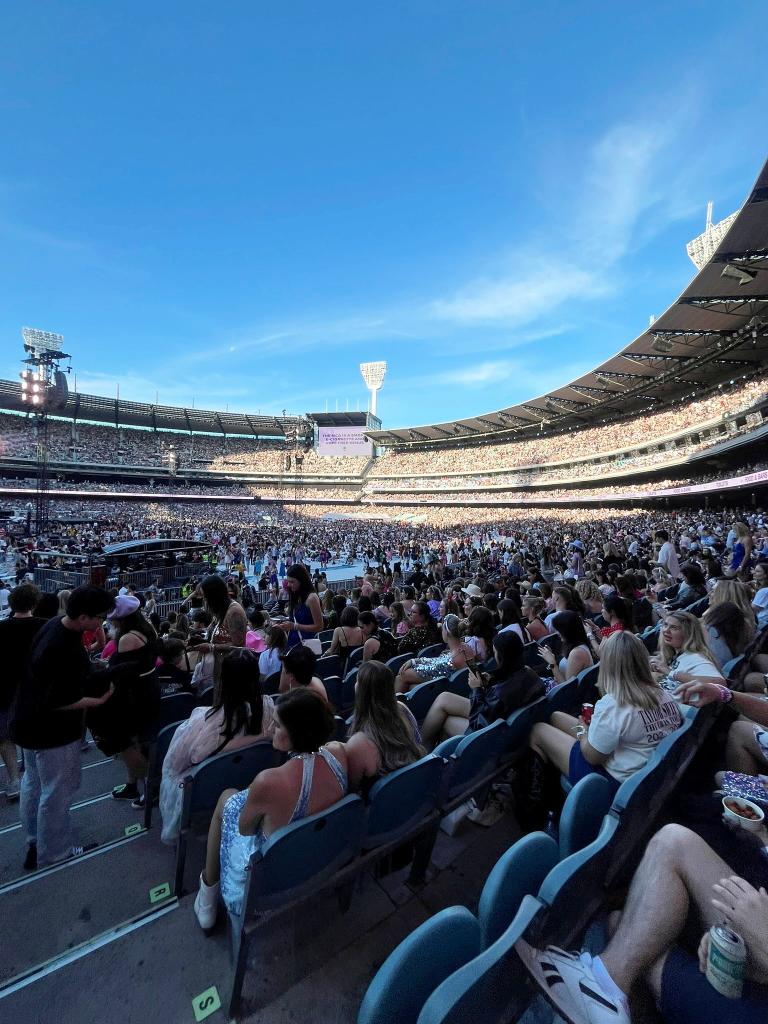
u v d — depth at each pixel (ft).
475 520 200.44
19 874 11.05
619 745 9.89
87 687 11.39
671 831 6.47
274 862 7.15
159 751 12.38
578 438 215.92
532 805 11.46
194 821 10.17
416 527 180.45
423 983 5.37
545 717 13.28
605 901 7.38
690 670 12.93
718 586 17.49
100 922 9.23
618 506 186.39
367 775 9.20
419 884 9.68
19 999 7.40
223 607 18.34
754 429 102.58
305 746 8.14
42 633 11.13
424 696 16.02
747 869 7.63
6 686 14.94
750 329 111.14
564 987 5.25
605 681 10.36
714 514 120.57
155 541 78.33
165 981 7.66
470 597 31.12
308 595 23.41
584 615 26.32
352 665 22.75
